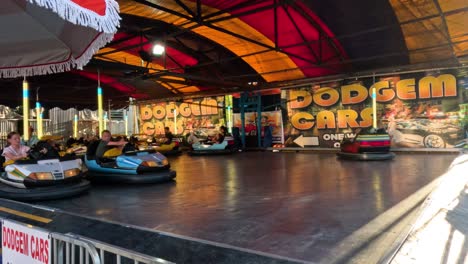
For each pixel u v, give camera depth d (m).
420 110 9.66
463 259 2.31
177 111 15.27
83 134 16.39
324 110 11.20
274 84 11.46
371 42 8.30
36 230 1.69
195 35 8.62
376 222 3.10
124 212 3.79
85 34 2.34
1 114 14.50
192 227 3.12
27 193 4.36
